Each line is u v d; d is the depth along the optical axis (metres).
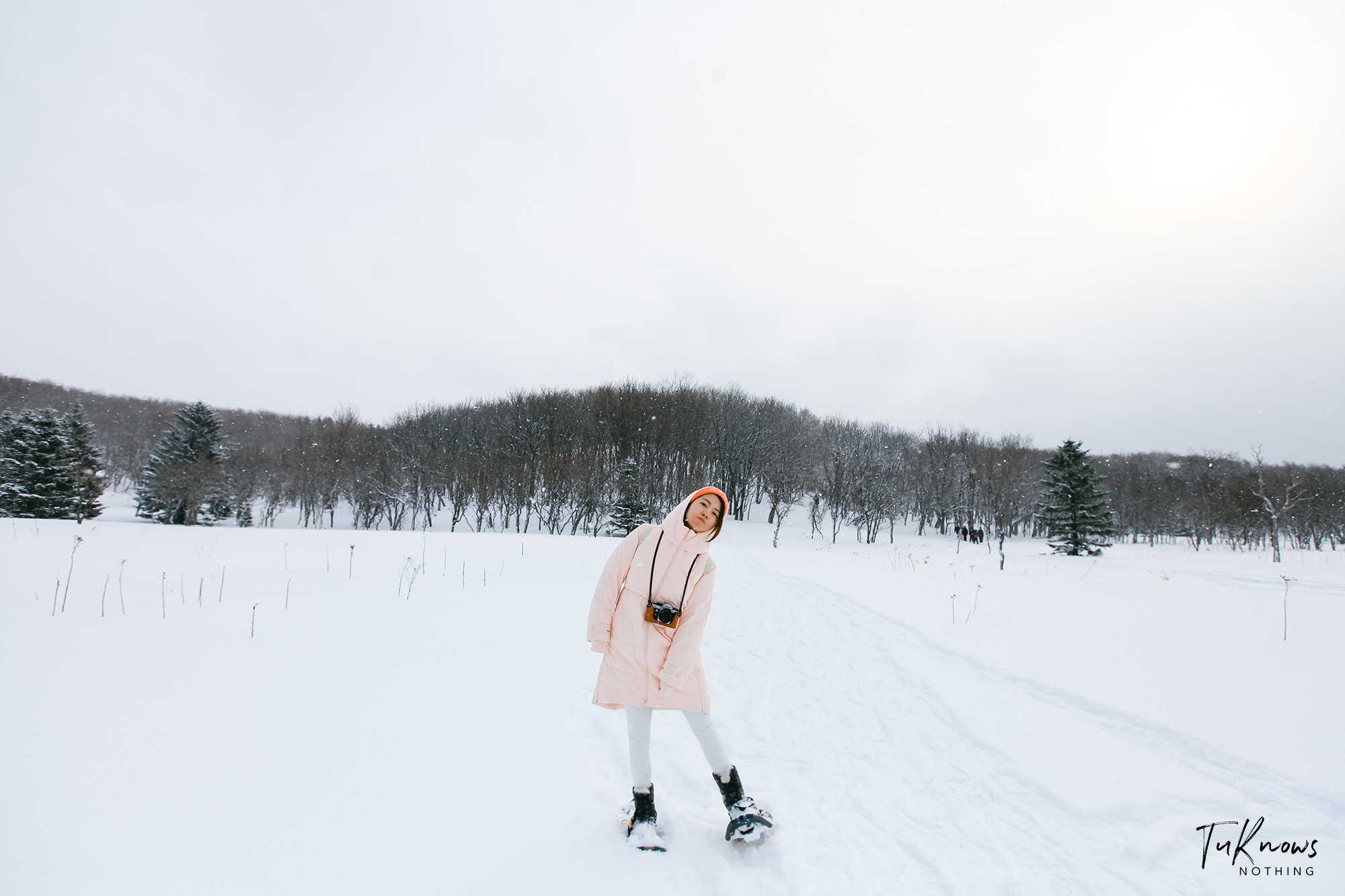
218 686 3.93
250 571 9.20
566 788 2.94
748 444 53.72
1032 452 60.69
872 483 46.91
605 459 46.88
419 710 3.79
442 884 2.14
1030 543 43.59
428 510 47.03
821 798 3.02
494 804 2.74
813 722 4.08
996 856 2.53
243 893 2.01
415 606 6.98
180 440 40.78
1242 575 12.68
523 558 12.53
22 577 7.75
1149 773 3.26
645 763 2.65
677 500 48.12
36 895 1.91
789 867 2.40
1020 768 3.33
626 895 2.16
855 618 7.70
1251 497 38.75
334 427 64.44
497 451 52.94
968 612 7.93
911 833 2.71
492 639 5.66
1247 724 3.83
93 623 5.38
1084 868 2.45
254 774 2.84
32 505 32.41
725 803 2.67
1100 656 5.55
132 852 2.17
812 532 46.53
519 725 3.68
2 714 3.25
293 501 49.25
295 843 2.32
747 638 6.68
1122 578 12.51
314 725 3.44
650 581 2.78
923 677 5.04
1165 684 4.68
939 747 3.67
